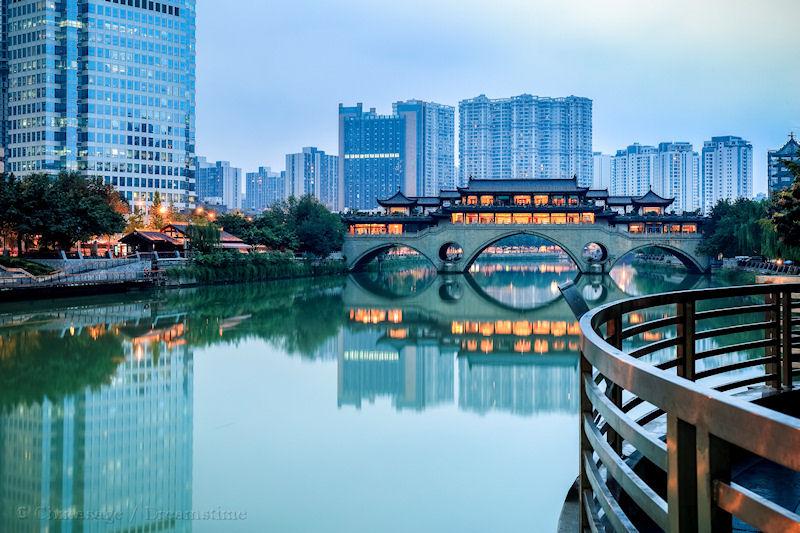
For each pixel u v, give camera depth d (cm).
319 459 2475
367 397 3400
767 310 1074
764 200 10431
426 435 2764
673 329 5038
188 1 17838
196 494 2162
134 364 4141
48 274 7562
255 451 2556
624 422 454
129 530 1939
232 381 3709
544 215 11956
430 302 8038
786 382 1103
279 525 1936
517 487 2212
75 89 15588
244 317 6353
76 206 8269
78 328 5450
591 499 646
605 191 13562
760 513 322
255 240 11181
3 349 4556
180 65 17038
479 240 11888
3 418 2995
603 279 10912
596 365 526
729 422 331
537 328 6119
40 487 2228
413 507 2044
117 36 15888
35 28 15388
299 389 3559
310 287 9662
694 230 12388
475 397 3428
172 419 2980
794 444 290
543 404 3281
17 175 15662
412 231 12862
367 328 5925
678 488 376
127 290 7962
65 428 2859
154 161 16562
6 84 16625
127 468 2369
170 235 9688
